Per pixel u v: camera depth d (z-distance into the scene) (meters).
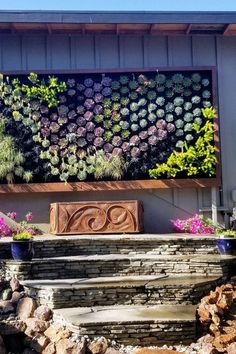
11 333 2.79
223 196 4.67
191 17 4.43
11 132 4.61
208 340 2.79
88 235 4.25
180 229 4.55
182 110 4.66
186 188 4.68
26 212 4.61
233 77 4.79
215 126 4.64
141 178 4.62
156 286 3.18
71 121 4.65
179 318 2.83
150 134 4.64
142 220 4.41
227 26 4.54
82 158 4.61
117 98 4.65
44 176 4.59
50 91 4.62
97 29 4.64
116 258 3.64
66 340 2.64
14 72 4.64
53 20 4.34
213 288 3.37
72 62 4.73
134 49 4.76
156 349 2.64
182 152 4.62
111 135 4.63
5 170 4.52
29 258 3.50
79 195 4.65
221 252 3.80
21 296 3.19
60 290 3.05
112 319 2.79
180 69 4.68
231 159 4.72
